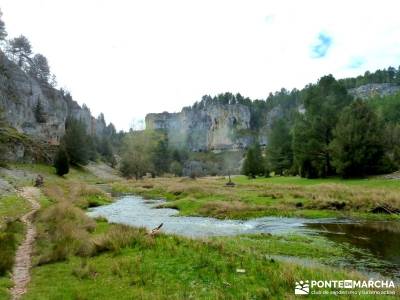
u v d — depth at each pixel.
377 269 15.68
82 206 41.22
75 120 148.38
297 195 40.25
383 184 46.31
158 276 12.59
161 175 142.25
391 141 81.00
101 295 11.12
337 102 74.44
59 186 64.44
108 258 15.26
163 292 11.20
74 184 73.38
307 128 73.62
